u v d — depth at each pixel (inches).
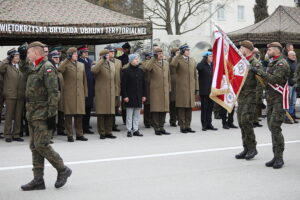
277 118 292.8
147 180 265.1
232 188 245.8
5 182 265.3
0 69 409.7
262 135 437.7
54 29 431.5
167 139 418.9
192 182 259.8
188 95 457.7
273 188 245.1
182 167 299.4
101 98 424.2
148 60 475.5
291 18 655.8
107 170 292.2
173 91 501.4
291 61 525.3
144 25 476.4
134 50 686.5
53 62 416.2
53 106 234.8
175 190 242.8
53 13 450.6
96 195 234.8
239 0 1521.9
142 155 341.4
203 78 471.5
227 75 305.1
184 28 1409.9
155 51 451.5
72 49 413.7
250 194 233.6
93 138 430.6
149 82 472.4
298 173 280.5
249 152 320.8
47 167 301.4
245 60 299.0
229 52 305.3
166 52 709.3
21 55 398.0
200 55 730.2
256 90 314.7
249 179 265.6
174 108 509.0
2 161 324.5
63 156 339.0
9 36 412.5
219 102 307.1
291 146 375.9
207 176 273.6
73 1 479.2
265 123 533.0
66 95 408.2
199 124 529.3
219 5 1357.0
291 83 516.1
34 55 238.4
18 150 367.6
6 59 413.4
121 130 485.1
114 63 469.1
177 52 465.7
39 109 237.5
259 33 616.7
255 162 313.4
